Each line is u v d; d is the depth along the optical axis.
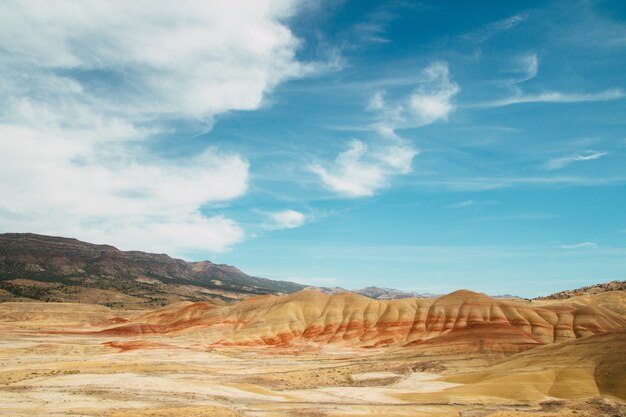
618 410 67.75
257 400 75.75
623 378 82.19
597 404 70.25
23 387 73.12
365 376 109.12
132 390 74.19
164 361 125.25
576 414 66.19
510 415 65.50
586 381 85.56
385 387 95.94
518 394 81.25
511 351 135.75
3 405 58.47
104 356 135.75
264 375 100.62
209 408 62.44
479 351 136.75
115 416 54.72
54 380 80.12
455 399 79.94
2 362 113.69
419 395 84.94
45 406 59.25
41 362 113.94
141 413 57.56
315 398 81.19
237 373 103.69
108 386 76.00
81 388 73.31
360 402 78.56
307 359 143.38
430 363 126.38
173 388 78.38
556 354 104.88
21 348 140.25
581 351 101.56
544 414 65.94
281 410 67.94
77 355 138.38
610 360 91.69
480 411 70.19
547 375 91.25
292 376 101.31
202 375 98.00
